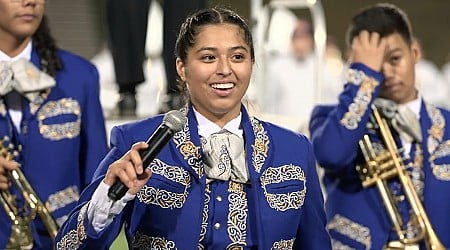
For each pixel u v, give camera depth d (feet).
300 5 45.19
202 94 21.34
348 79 27.48
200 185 21.47
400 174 27.22
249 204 21.54
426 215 27.12
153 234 21.33
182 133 21.70
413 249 26.94
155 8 54.39
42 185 26.78
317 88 45.14
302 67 58.70
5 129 26.68
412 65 27.81
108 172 19.94
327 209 28.25
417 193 27.40
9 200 26.48
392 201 27.27
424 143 27.58
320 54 45.39
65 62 27.66
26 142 26.73
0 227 26.53
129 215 21.52
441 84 81.82
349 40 28.43
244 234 21.40
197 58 21.27
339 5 106.42
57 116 27.04
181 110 22.00
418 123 27.68
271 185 21.71
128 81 37.58
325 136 27.30
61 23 90.84
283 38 51.16
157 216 21.26
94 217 20.29
